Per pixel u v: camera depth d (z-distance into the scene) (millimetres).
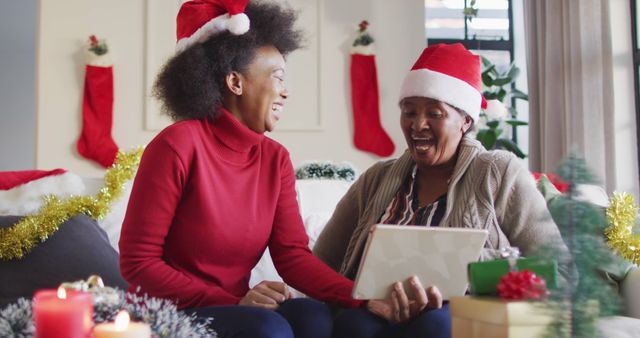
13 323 990
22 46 8695
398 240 1230
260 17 1627
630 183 4277
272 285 1478
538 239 1615
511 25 6184
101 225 2055
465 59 1744
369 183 1856
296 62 5945
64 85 5742
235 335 1281
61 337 814
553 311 847
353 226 1876
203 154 1504
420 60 1759
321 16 5980
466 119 1768
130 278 1423
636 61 4332
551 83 4715
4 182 2135
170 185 1451
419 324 1317
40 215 1907
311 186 2498
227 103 1585
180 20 1634
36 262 1836
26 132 8938
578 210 867
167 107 1616
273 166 1639
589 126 4293
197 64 1543
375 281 1271
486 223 1632
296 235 1659
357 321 1424
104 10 5801
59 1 5766
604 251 866
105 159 5629
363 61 5949
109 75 5719
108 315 1041
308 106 5941
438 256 1269
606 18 4281
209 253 1489
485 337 915
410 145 1729
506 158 1702
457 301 962
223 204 1502
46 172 2209
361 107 5938
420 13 6059
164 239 1486
